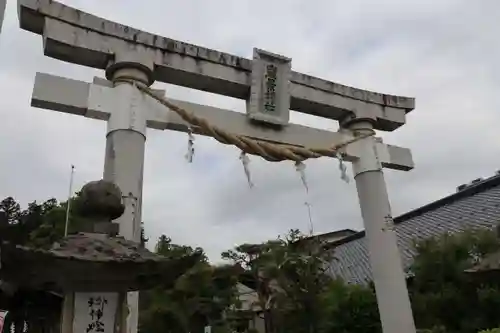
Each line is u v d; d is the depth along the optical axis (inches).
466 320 493.0
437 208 998.4
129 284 201.2
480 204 853.2
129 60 388.8
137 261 189.5
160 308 977.5
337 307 733.3
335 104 502.0
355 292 730.8
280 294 899.4
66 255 179.2
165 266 197.3
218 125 424.2
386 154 514.0
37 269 182.9
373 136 509.7
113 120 370.6
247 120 443.8
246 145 394.6
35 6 362.3
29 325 281.1
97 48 383.9
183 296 1030.4
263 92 453.1
